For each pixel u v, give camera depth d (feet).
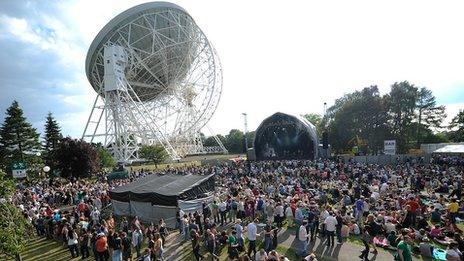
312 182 98.48
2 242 33.14
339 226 55.83
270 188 89.40
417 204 59.98
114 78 174.09
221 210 69.62
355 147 208.23
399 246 40.55
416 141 251.60
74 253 59.67
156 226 69.41
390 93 230.07
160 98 231.30
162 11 186.80
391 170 117.91
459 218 64.80
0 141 171.73
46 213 73.46
